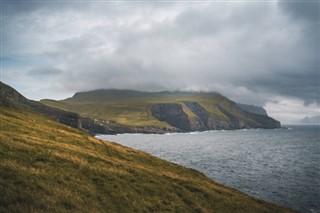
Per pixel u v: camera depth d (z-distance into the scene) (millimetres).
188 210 29875
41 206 19578
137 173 37219
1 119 53812
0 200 18672
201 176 58281
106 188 28000
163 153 160000
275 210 41344
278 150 183250
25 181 22375
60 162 31391
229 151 174875
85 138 61000
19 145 33062
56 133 57094
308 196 67000
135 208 25984
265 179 86625
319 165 116438
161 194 31719
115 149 59938
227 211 33875
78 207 21422
